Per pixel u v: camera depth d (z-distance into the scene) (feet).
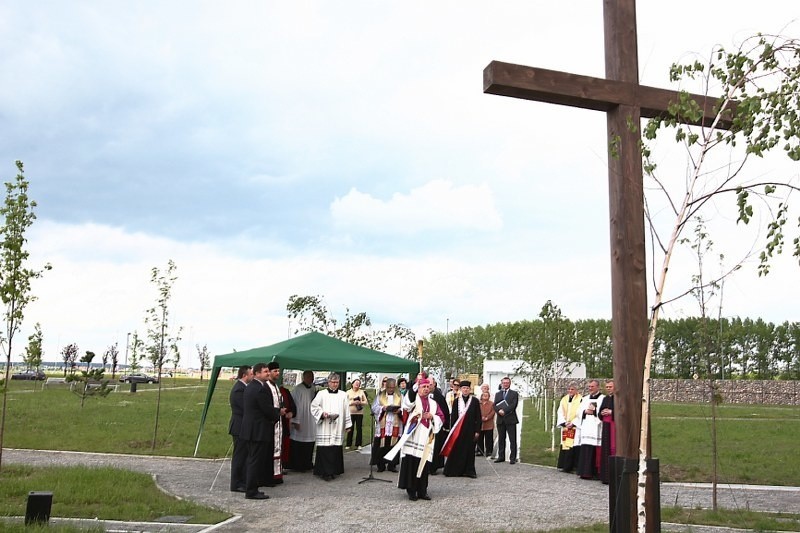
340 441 39.75
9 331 35.68
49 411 80.38
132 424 67.97
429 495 33.94
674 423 85.56
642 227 19.49
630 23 20.52
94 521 25.08
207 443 53.98
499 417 50.06
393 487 36.65
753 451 54.75
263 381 32.94
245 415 32.50
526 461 50.67
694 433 70.85
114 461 44.04
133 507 27.84
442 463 44.86
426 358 164.55
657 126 17.10
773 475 42.24
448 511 29.63
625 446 18.51
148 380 198.59
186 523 25.75
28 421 67.82
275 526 25.72
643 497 16.20
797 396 140.56
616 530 17.60
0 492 29.66
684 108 16.90
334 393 40.06
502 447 49.85
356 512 29.01
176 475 38.68
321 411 39.40
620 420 18.76
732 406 133.80
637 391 18.70
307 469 42.73
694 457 50.72
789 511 30.17
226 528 25.12
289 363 39.55
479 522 27.17
